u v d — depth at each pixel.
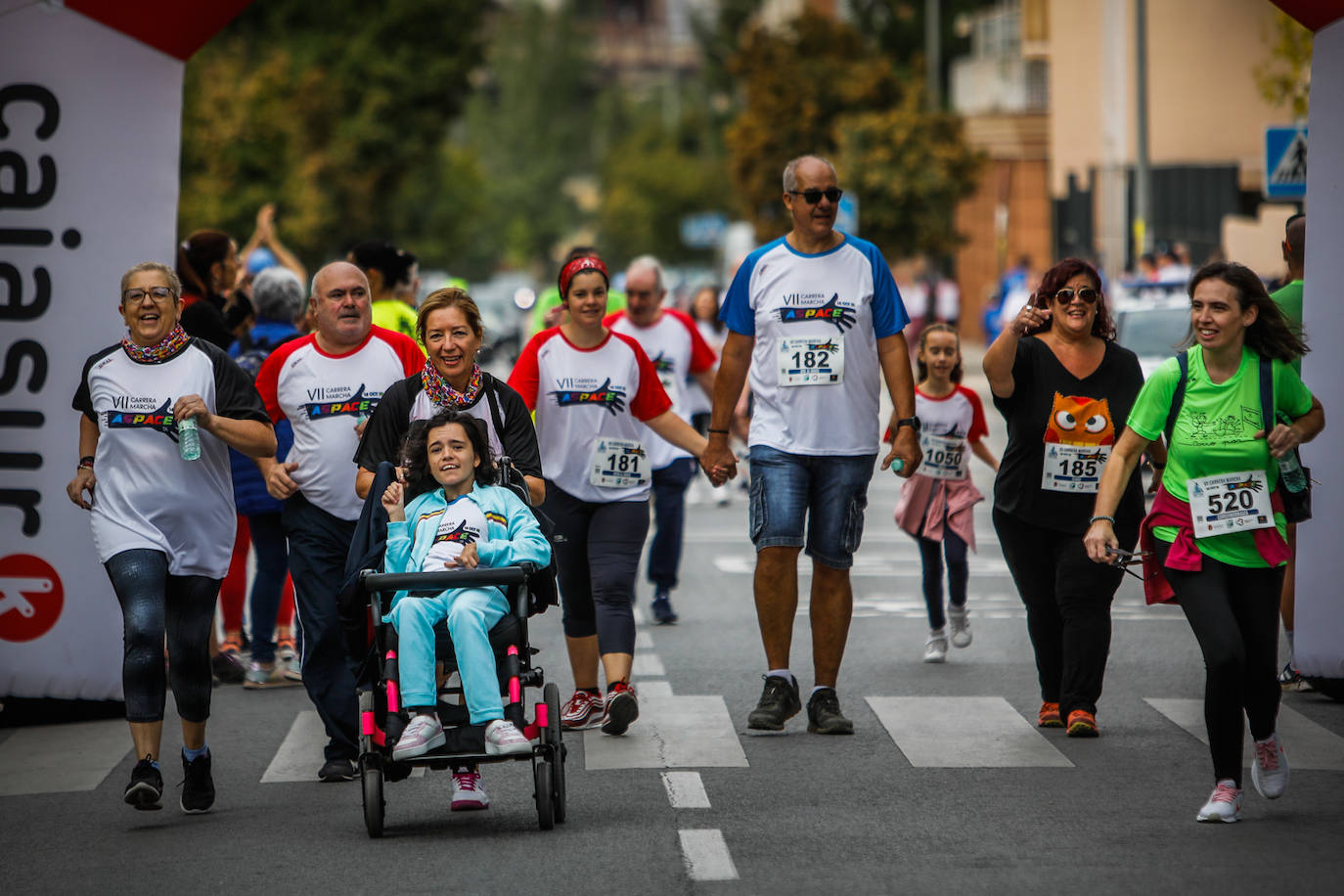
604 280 25.55
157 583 20.94
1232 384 19.78
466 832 20.08
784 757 23.69
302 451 23.25
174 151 26.55
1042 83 135.12
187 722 21.20
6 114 26.45
